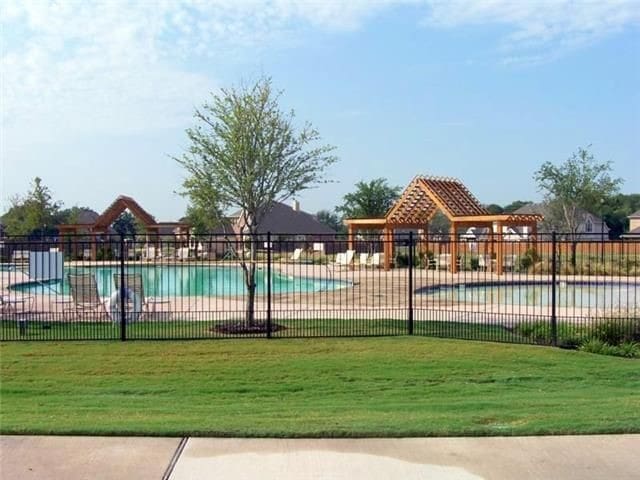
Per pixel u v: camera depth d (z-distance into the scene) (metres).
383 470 5.36
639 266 31.06
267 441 6.05
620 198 68.19
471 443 6.00
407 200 36.19
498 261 27.86
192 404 8.47
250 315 14.37
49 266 17.12
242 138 15.22
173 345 12.48
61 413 7.52
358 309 17.02
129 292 15.84
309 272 33.31
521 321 14.73
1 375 10.38
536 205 65.19
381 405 8.22
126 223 59.84
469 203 35.28
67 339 13.04
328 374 10.46
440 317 15.86
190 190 15.60
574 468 5.39
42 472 5.28
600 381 10.08
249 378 10.21
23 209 50.50
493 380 10.11
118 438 6.11
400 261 34.69
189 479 5.16
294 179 15.73
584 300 21.86
